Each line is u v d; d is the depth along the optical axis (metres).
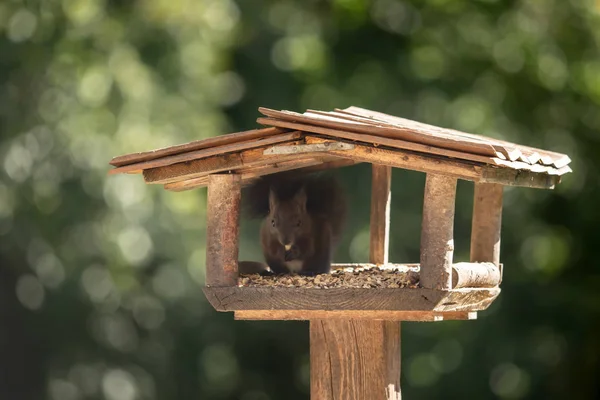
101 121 15.65
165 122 16.61
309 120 6.38
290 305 6.57
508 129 19.34
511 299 19.55
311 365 7.04
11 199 15.34
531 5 20.22
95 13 16.12
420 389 19.78
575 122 19.98
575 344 19.81
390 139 6.24
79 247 15.56
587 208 19.69
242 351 19.92
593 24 19.98
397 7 20.73
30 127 15.43
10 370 16.88
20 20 15.69
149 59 17.09
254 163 6.66
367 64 20.48
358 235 18.28
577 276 20.09
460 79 19.91
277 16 20.77
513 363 19.41
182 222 16.44
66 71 15.64
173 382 18.06
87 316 16.42
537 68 19.73
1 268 16.64
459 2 20.48
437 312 6.55
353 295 6.45
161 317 17.23
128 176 15.61
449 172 6.20
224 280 6.79
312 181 8.67
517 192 19.11
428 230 6.32
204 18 17.92
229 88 20.02
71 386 17.00
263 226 8.52
